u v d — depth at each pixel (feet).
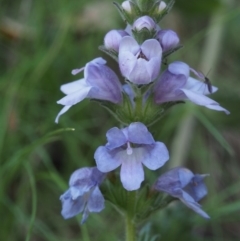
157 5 0.70
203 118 0.95
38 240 0.96
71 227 0.99
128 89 0.74
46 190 1.00
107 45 0.69
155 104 0.70
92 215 0.91
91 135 1.05
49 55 1.05
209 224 0.96
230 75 1.16
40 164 1.01
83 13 1.14
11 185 1.00
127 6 0.70
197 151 1.06
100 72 0.70
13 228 0.93
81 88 0.70
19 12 1.15
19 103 1.02
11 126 1.00
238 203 0.88
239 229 1.01
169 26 1.22
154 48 0.67
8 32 1.12
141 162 0.67
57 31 1.08
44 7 1.12
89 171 0.70
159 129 1.04
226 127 1.07
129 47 0.67
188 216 0.89
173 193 0.71
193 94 0.69
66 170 1.02
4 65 1.13
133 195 0.72
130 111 0.71
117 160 0.67
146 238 0.78
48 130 1.01
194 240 0.91
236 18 1.14
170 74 0.70
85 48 1.10
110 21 1.13
